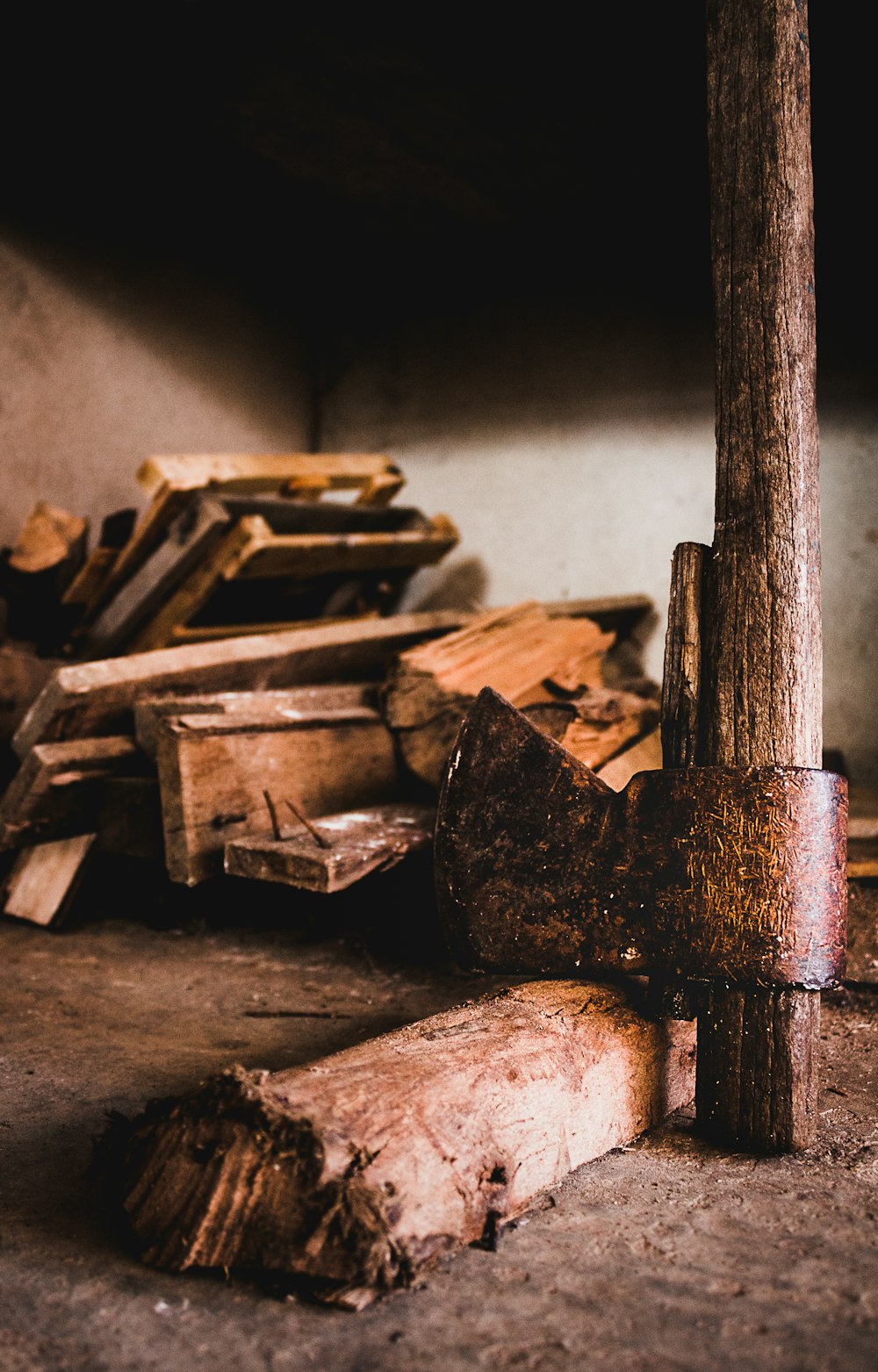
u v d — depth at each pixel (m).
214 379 7.80
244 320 8.06
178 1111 2.35
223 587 6.12
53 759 4.72
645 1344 2.02
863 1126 3.11
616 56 5.14
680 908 2.96
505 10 4.88
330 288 8.54
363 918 5.09
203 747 4.48
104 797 4.97
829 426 6.31
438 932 4.93
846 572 6.23
